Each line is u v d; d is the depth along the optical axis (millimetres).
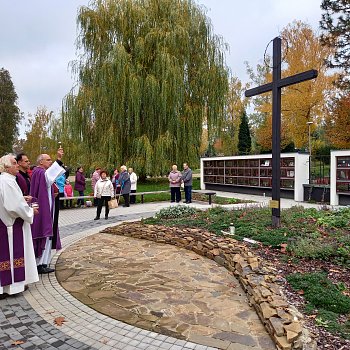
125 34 19062
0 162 4523
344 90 25328
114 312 3971
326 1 25984
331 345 3025
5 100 52594
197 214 9719
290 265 5109
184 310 3996
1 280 4367
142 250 6844
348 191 13641
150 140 19000
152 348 3176
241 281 4754
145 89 18141
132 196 15664
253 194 19578
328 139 27094
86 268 5703
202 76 20234
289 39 27578
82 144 19219
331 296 3926
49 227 5473
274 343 3182
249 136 39156
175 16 19172
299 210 8984
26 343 3297
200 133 20344
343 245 5602
